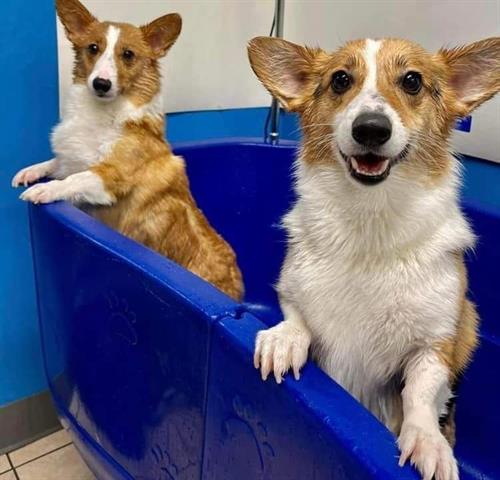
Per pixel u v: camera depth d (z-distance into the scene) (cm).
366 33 229
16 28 162
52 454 185
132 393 127
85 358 141
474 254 176
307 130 124
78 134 178
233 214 223
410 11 212
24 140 174
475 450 170
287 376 91
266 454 95
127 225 181
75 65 181
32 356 188
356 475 78
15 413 188
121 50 175
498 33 189
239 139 219
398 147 106
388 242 112
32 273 183
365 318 115
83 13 174
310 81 129
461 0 197
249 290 231
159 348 116
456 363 125
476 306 177
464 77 125
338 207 115
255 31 243
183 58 222
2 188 172
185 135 232
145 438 127
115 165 175
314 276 118
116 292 123
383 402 125
